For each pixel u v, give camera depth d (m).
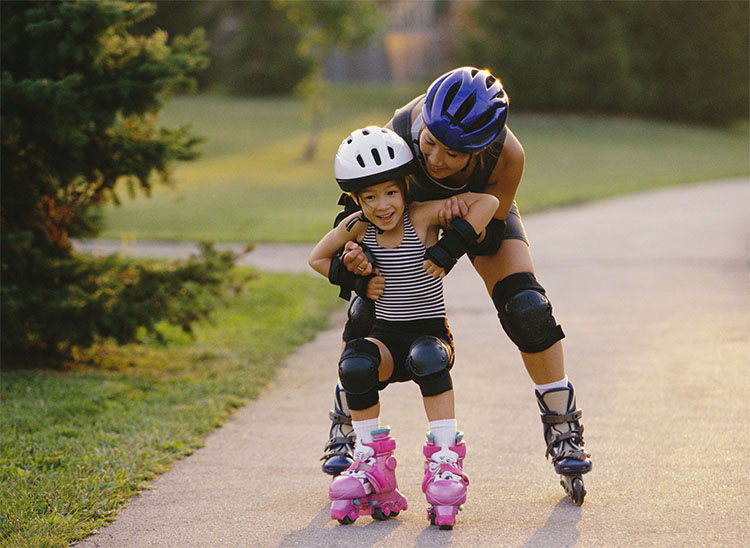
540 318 12.90
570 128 138.25
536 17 144.00
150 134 24.30
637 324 27.69
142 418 18.70
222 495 14.27
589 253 44.81
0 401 19.73
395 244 12.29
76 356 25.48
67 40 21.45
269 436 17.72
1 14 22.08
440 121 11.46
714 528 12.10
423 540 12.04
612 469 14.78
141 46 23.34
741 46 155.00
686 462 14.95
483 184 12.97
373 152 11.68
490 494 13.84
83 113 21.44
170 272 23.62
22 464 15.50
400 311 12.48
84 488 14.20
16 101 21.28
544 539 11.93
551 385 13.35
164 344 23.80
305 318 30.73
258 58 152.50
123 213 66.94
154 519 13.29
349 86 162.12
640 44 150.50
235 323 30.11
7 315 21.88
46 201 23.78
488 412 18.66
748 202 70.12
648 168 104.44
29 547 11.89
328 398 20.77
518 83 143.62
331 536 12.34
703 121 160.38
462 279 38.22
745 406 18.23
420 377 12.25
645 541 11.74
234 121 125.00
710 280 35.47
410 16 168.75
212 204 73.06
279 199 76.50
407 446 16.56
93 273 23.17
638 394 19.59
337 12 99.19
